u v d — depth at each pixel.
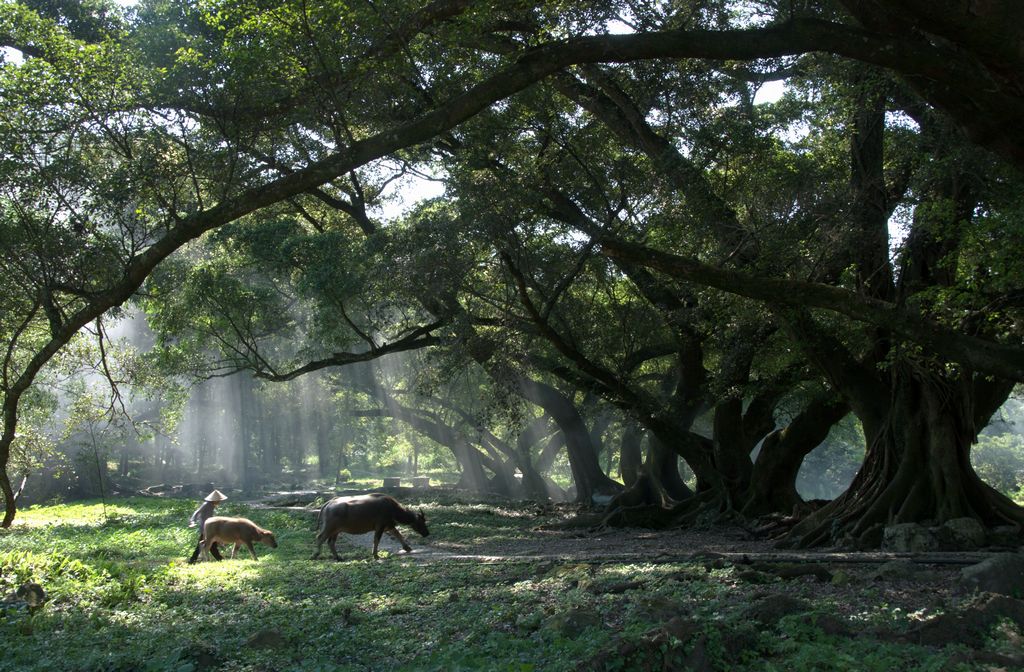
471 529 24.67
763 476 22.88
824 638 6.74
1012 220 11.35
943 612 7.43
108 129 12.66
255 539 16.45
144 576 11.90
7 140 12.20
